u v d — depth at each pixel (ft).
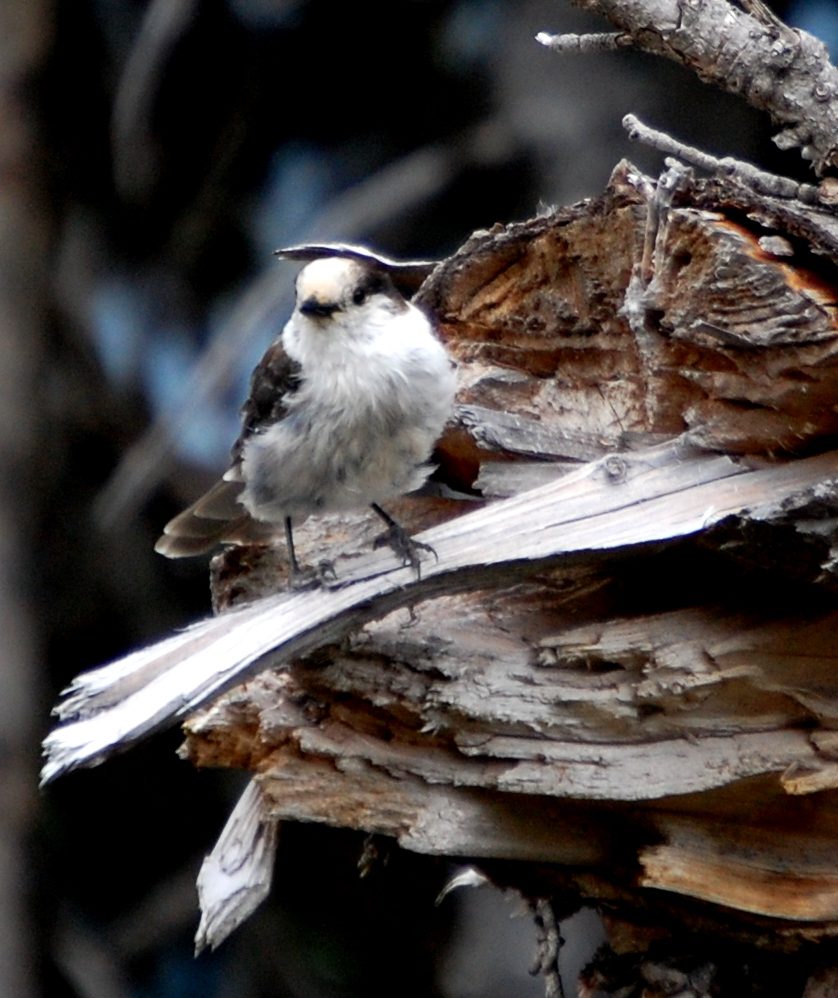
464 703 24.00
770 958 26.43
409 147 53.67
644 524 23.27
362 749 24.75
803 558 22.61
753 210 22.70
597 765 23.97
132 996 50.26
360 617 23.50
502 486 26.32
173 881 51.44
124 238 55.83
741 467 23.65
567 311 26.13
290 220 54.95
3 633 50.34
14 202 54.19
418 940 50.70
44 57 55.57
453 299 27.86
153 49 49.08
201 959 51.72
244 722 25.35
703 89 45.96
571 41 26.04
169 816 53.11
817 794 24.20
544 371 27.25
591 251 25.31
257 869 26.25
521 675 24.14
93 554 53.52
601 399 26.37
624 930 27.45
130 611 53.47
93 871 52.60
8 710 49.65
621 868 25.62
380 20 52.54
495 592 25.21
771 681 23.48
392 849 27.68
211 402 51.19
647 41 25.72
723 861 24.61
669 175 22.88
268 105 54.24
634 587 24.84
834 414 22.62
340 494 27.32
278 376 26.99
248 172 55.06
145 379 55.01
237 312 47.03
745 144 45.96
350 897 51.34
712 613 23.81
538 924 27.20
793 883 24.35
